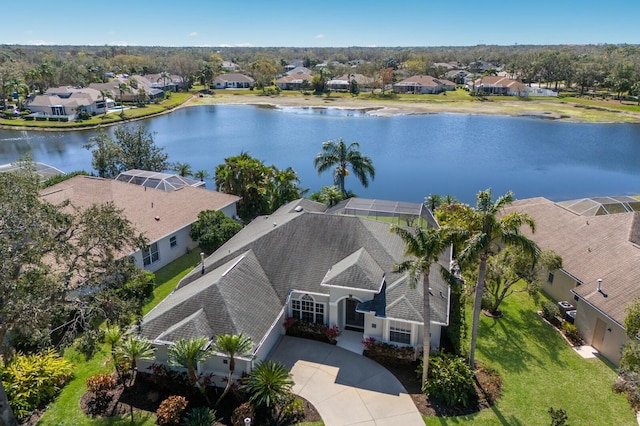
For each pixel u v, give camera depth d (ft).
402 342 82.02
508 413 69.05
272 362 73.82
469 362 77.15
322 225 97.60
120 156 184.44
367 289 81.10
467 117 428.15
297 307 89.66
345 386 74.49
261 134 356.79
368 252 91.86
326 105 501.15
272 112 464.24
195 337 72.18
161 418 65.21
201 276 94.43
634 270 89.56
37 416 67.26
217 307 77.56
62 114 401.08
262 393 67.15
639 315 65.92
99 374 74.90
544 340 89.45
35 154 292.61
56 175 173.58
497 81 568.00
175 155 289.74
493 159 282.36
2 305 55.57
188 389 72.02
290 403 68.85
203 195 147.84
